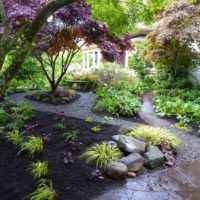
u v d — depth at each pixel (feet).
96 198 9.45
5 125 14.46
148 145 12.82
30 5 17.28
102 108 18.90
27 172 10.34
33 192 9.20
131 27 12.98
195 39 23.02
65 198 9.24
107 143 12.54
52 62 21.90
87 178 10.34
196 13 24.02
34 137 12.34
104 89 22.36
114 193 9.80
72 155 11.66
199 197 9.73
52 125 14.62
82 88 26.32
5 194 9.26
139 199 9.53
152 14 12.23
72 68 32.09
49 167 10.68
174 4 24.75
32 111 16.56
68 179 10.18
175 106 19.89
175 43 25.82
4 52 7.35
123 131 14.29
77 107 19.72
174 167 11.95
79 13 18.24
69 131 13.80
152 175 11.17
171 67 30.17
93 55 33.53
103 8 12.12
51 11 7.42
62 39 20.22
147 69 34.37
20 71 26.02
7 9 16.72
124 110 18.65
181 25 24.14
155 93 26.61
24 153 11.50
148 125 16.96
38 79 26.99
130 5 12.27
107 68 28.53
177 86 28.02
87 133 13.80
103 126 15.11
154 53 27.91
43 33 18.94
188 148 13.89
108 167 10.73
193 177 11.11
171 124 17.72
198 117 18.26
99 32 19.30
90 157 11.33
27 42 7.44
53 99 21.06
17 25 16.21
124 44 21.40
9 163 10.93
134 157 11.49
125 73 28.73
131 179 10.74
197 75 29.45
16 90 24.73
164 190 10.14
